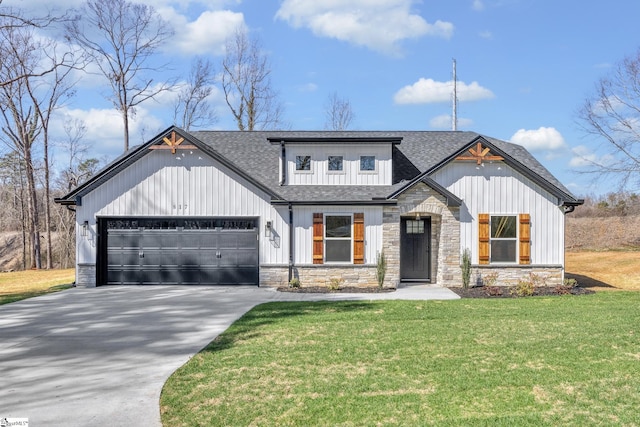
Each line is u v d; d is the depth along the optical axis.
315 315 12.29
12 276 26.53
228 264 18.67
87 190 18.47
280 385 6.85
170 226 18.78
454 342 9.17
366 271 18.09
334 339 9.55
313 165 19.22
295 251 18.31
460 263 18.02
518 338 9.42
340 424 5.52
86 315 12.84
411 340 9.36
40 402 6.36
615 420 5.55
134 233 18.84
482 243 17.98
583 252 33.38
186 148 18.34
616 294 16.11
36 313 13.19
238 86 42.38
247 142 22.23
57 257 45.28
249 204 18.47
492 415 5.71
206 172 18.55
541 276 18.02
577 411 5.82
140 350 9.18
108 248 18.86
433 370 7.44
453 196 17.70
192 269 18.73
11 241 47.94
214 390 6.69
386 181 19.06
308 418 5.67
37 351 9.19
